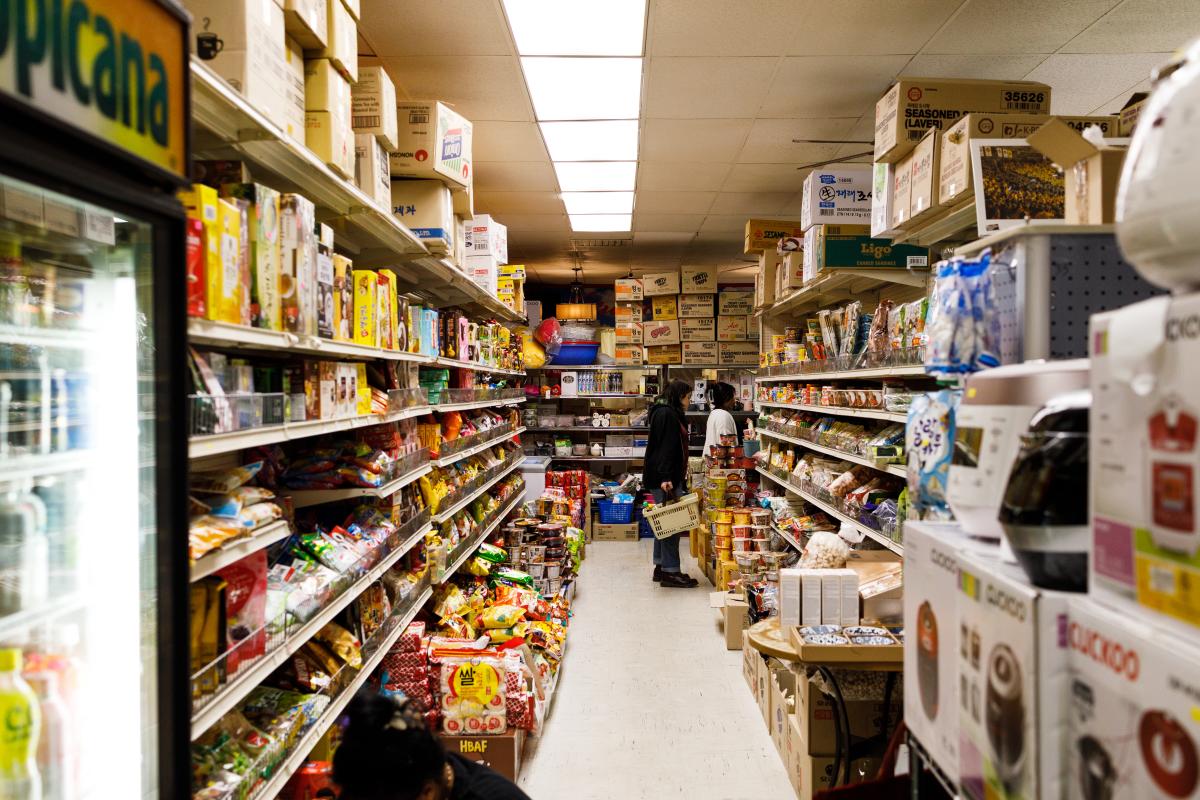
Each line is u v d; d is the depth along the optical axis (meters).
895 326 3.43
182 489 1.03
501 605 3.99
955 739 1.10
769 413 7.02
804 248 4.82
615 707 3.83
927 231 3.08
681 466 6.63
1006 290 1.42
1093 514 0.84
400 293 4.33
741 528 5.34
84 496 1.13
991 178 2.18
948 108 2.98
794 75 3.83
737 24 3.30
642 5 3.14
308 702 2.04
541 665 3.82
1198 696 0.62
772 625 2.93
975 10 3.16
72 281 1.12
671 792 3.00
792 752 3.04
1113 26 3.30
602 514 8.81
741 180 5.79
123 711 1.10
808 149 5.02
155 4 0.96
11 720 1.12
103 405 1.11
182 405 1.03
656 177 5.72
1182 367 0.68
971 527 1.15
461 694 3.00
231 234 1.58
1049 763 0.84
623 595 6.07
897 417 3.20
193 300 1.43
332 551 2.29
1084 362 1.03
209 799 1.51
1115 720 0.75
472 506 4.96
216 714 1.49
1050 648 0.85
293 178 2.13
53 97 0.77
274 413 1.82
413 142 3.25
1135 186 0.73
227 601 1.62
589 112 4.34
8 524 1.15
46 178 0.78
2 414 1.14
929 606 1.21
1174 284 0.73
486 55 3.61
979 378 1.19
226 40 1.64
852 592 2.83
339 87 2.17
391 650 2.96
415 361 3.34
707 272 8.76
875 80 3.90
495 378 6.26
